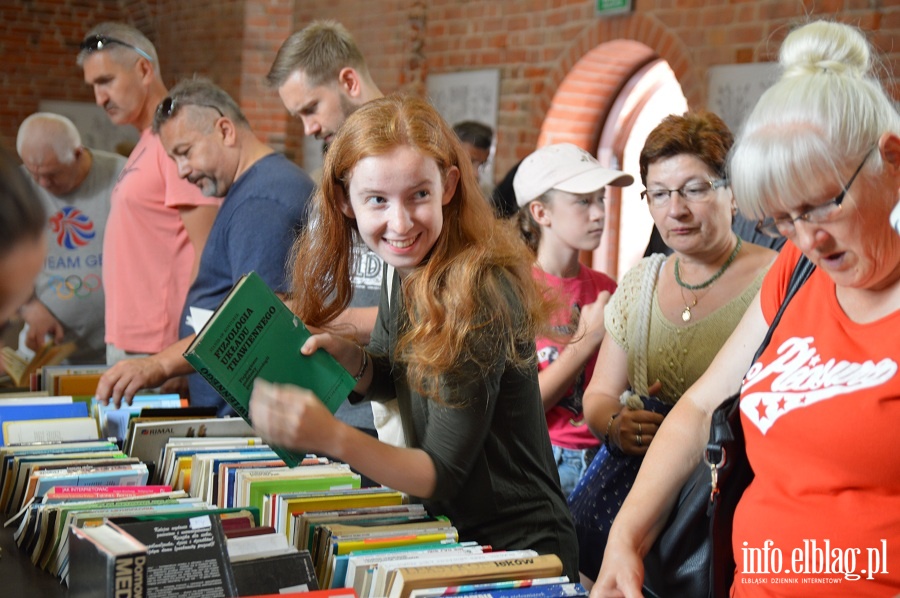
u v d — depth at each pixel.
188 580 1.37
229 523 1.58
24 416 2.47
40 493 1.94
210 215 3.36
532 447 1.74
